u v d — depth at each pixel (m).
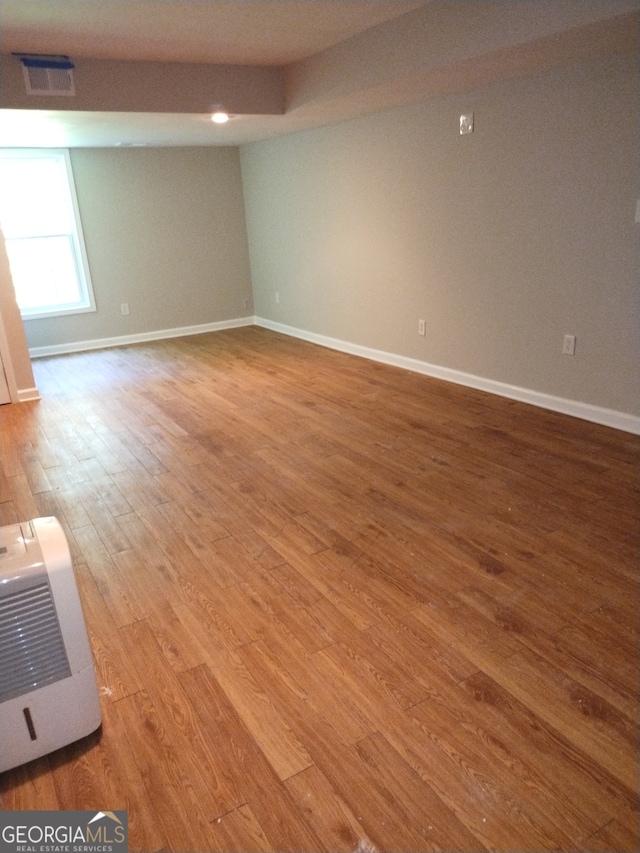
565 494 2.80
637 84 3.00
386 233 4.93
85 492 3.08
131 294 6.59
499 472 3.06
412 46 3.27
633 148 3.09
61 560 1.47
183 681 1.79
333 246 5.61
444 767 1.49
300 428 3.85
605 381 3.54
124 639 1.98
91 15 2.91
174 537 2.61
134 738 1.61
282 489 3.01
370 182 4.95
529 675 1.76
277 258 6.61
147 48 3.56
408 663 1.83
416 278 4.74
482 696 1.69
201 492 3.03
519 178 3.72
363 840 1.32
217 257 6.98
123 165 6.19
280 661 1.86
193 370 5.43
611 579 2.18
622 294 3.32
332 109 4.37
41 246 6.07
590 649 1.85
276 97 4.41
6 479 3.28
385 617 2.03
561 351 3.74
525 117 3.58
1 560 1.44
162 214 6.53
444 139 4.16
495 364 4.25
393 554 2.40
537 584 2.16
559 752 1.51
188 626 2.04
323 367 5.32
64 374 5.45
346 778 1.47
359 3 2.98
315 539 2.54
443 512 2.70
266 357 5.79
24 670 1.45
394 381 4.76
